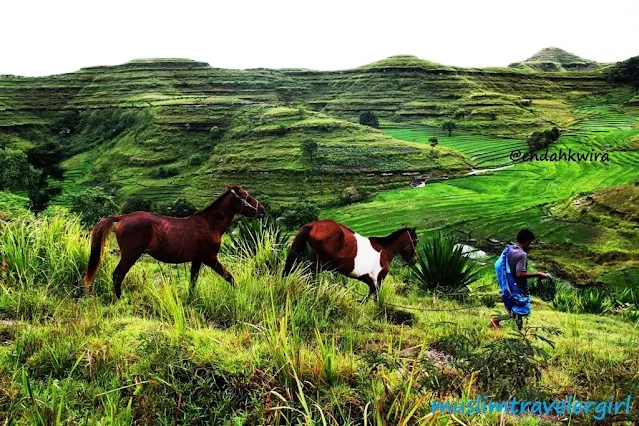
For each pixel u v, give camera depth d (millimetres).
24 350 4281
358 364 4375
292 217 56875
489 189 84938
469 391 4023
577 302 10906
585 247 43875
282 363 4160
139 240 5785
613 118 151500
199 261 6371
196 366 4148
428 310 7414
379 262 7375
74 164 136250
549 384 4602
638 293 13648
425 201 77750
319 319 6008
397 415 3598
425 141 131500
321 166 100125
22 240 6434
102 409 3562
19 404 3389
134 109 156625
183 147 132500
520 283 6531
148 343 4344
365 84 195125
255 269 7273
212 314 5730
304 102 193125
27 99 178750
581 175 90875
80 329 4633
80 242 6785
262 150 112625
